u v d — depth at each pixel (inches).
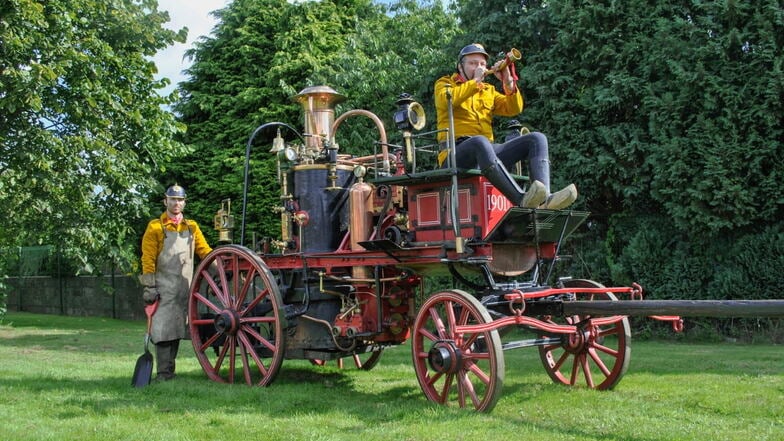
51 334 496.4
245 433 173.3
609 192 450.6
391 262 228.2
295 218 255.4
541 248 233.0
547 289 213.0
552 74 457.7
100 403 210.2
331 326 244.8
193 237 272.7
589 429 175.3
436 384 250.2
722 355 320.8
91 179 522.6
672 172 395.2
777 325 402.6
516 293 198.1
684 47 401.7
